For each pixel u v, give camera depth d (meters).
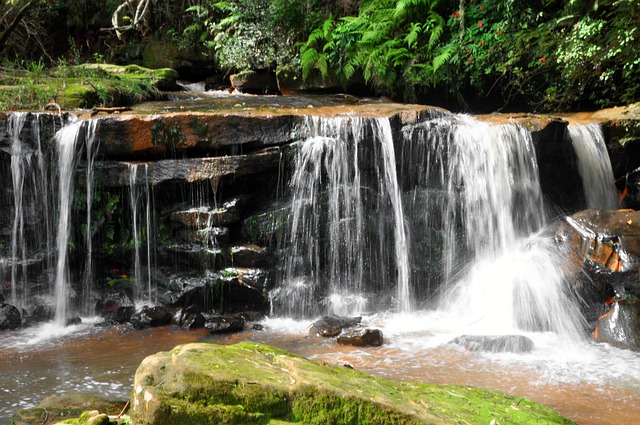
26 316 8.07
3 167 8.79
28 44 17.86
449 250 8.60
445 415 3.76
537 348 6.75
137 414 3.35
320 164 8.55
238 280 8.15
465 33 12.40
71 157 8.52
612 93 11.80
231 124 8.53
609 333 6.93
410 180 8.87
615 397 5.34
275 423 3.37
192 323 7.57
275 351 4.09
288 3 14.36
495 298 7.88
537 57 11.33
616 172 10.09
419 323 7.79
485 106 13.16
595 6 9.55
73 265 8.70
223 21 15.08
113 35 18.27
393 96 13.34
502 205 8.82
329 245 8.49
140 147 8.53
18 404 5.17
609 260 7.92
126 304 8.30
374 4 13.49
